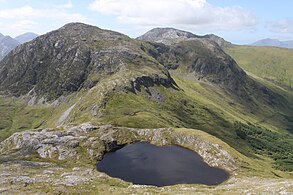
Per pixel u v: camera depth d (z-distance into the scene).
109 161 136.88
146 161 135.75
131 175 119.31
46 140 152.88
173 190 94.56
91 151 145.38
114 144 155.50
